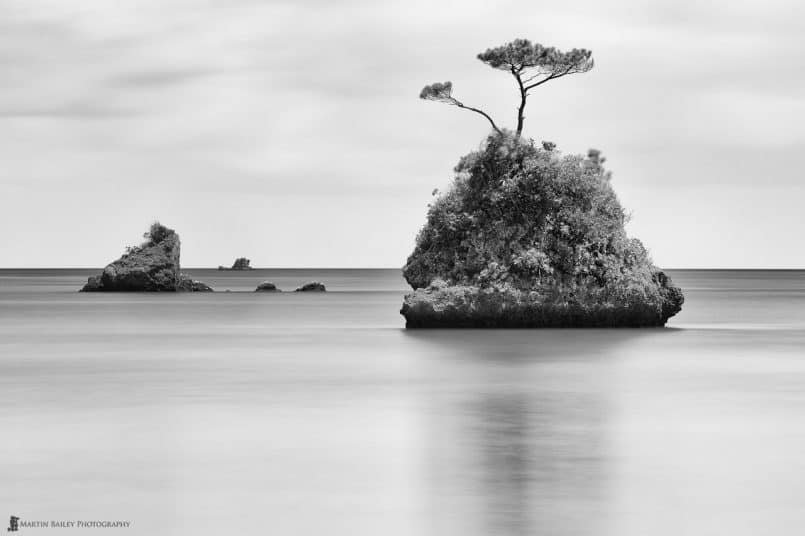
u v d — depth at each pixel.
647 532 19.12
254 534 19.00
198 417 32.00
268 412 33.06
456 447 26.84
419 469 24.16
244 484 22.69
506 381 41.25
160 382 41.56
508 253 67.62
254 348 58.72
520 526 19.50
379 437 28.36
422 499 21.42
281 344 61.44
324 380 41.88
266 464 24.70
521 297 66.31
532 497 21.56
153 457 25.55
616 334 63.59
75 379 42.75
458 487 22.42
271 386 40.00
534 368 45.84
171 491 22.09
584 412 32.94
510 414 32.56
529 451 26.30
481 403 35.00
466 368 45.94
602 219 68.06
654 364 47.53
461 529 19.31
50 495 21.78
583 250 67.06
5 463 24.84
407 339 60.94
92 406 34.50
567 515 20.20
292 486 22.52
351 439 28.06
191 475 23.55
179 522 19.77
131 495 21.77
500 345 56.41
